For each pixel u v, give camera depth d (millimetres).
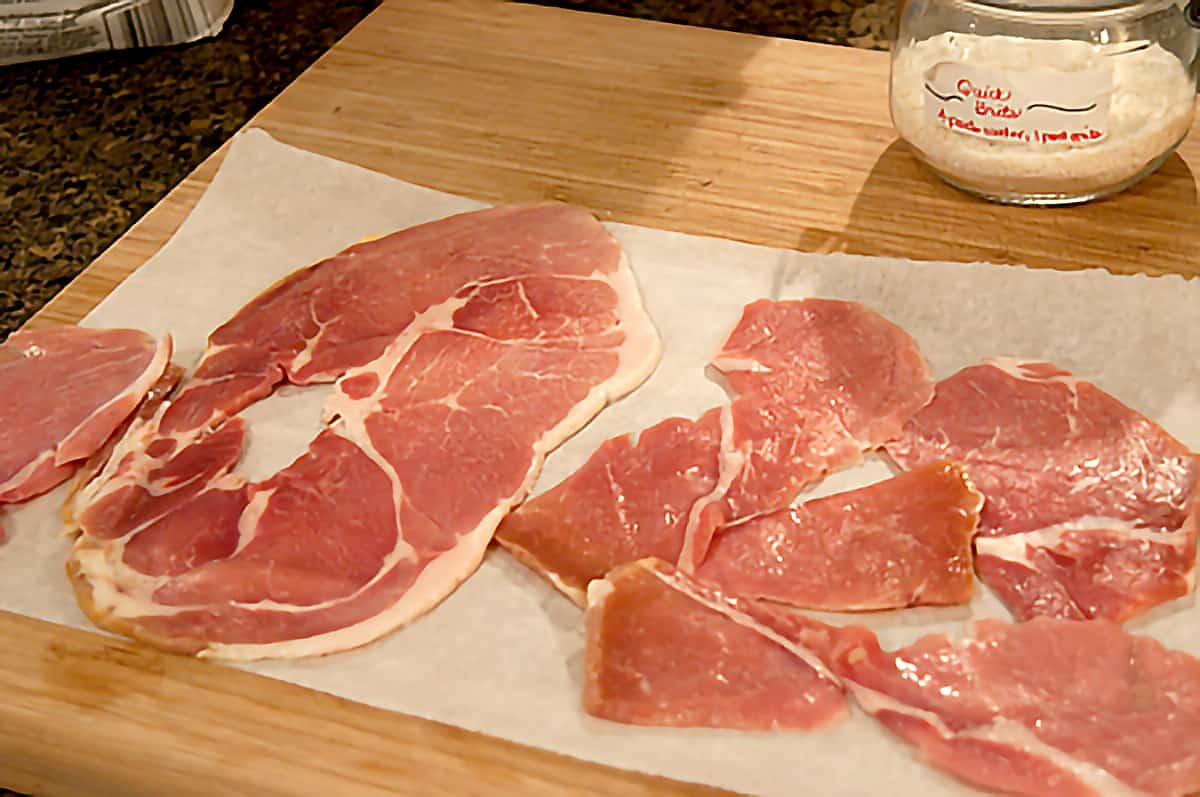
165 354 1186
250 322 1220
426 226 1312
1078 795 846
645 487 1052
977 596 978
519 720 912
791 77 1503
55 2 1587
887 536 998
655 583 968
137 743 917
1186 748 859
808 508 1021
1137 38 1228
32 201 1443
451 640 965
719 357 1156
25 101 1596
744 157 1401
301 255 1313
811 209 1332
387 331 1199
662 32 1587
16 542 1055
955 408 1096
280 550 1021
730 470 1061
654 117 1463
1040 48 1236
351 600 986
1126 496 1016
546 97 1503
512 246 1277
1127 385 1119
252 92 1595
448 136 1458
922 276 1226
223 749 911
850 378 1127
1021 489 1031
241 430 1128
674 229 1321
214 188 1382
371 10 1742
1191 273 1228
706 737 893
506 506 1047
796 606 976
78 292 1291
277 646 962
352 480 1067
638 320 1196
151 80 1625
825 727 894
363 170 1395
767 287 1235
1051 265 1248
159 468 1095
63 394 1153
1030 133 1240
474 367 1158
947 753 870
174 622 979
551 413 1116
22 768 955
